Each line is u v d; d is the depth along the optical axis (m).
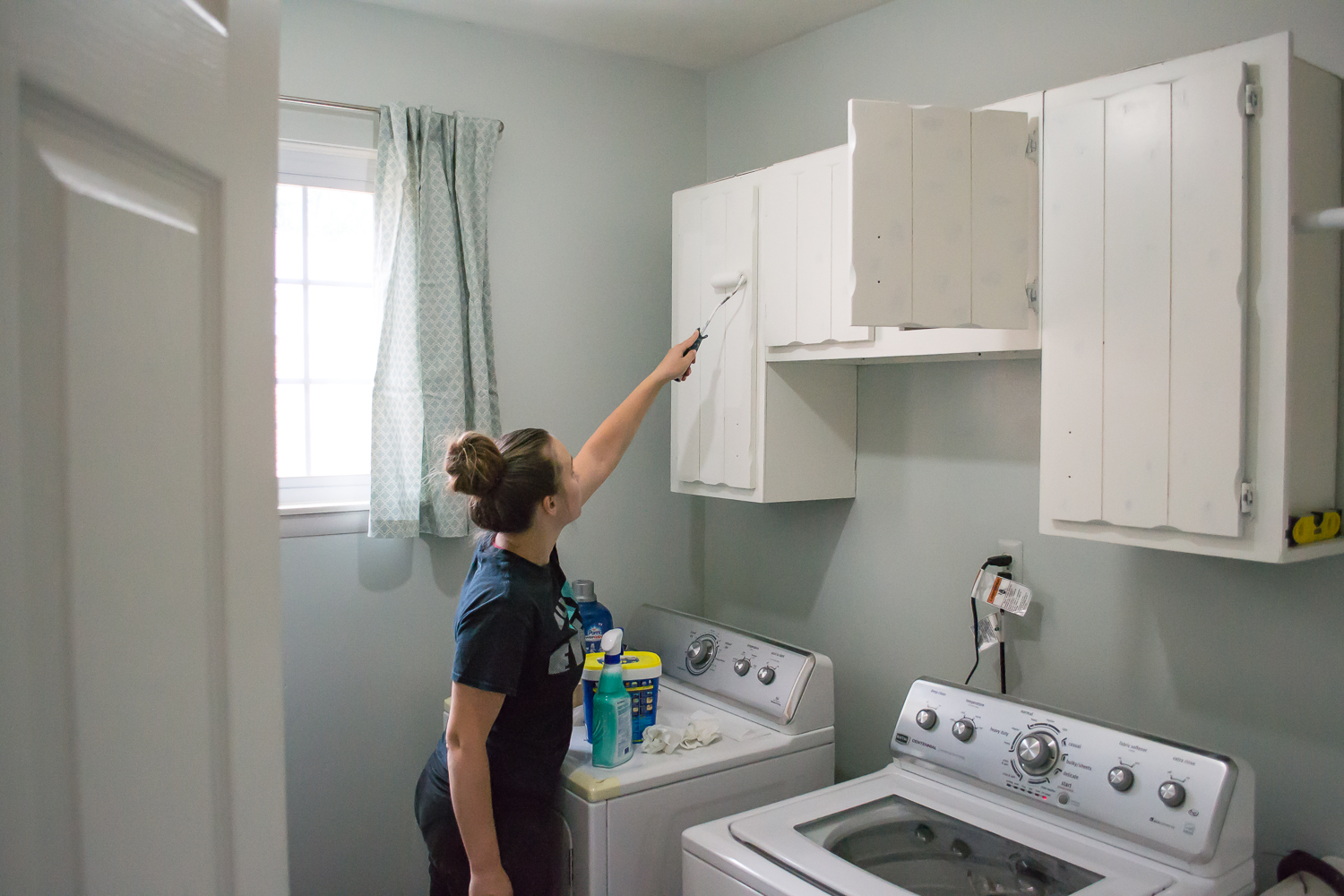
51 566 0.38
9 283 0.34
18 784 0.36
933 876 1.39
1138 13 1.74
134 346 0.44
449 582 2.38
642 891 1.75
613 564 2.68
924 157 1.50
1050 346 1.53
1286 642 1.54
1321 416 1.38
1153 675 1.73
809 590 2.48
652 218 2.73
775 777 1.93
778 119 2.57
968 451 2.06
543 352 2.54
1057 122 1.51
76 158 0.39
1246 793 1.37
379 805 2.30
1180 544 1.38
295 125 2.16
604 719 1.78
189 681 0.50
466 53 2.38
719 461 2.26
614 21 2.38
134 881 0.45
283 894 0.61
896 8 2.21
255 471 0.57
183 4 0.48
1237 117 1.28
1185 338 1.35
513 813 1.63
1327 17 1.48
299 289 2.24
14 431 0.35
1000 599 1.89
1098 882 1.33
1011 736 1.61
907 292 1.48
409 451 2.22
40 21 0.36
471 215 2.32
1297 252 1.31
